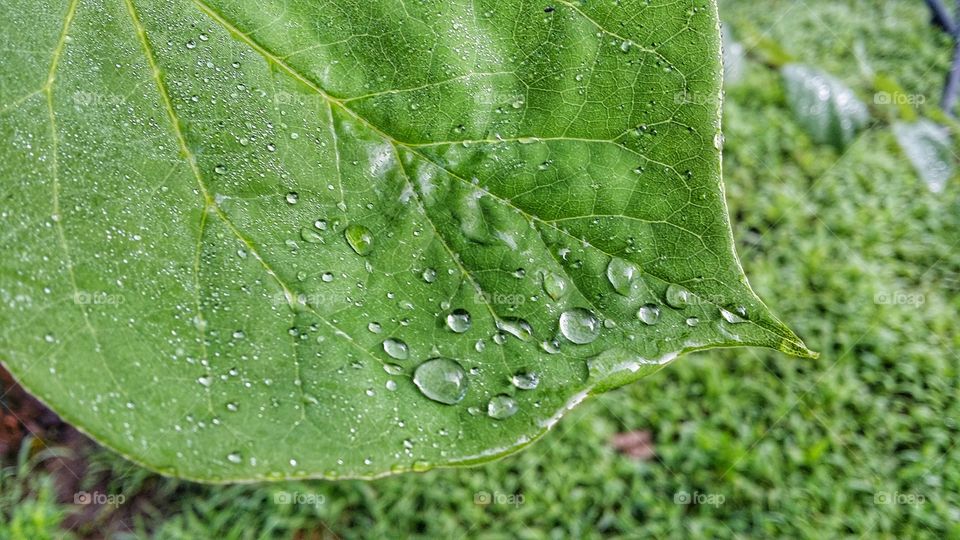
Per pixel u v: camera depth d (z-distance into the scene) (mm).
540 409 154
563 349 156
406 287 159
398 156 161
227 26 162
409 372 156
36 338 151
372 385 155
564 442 458
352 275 159
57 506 430
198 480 150
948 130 333
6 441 433
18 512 417
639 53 158
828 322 476
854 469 435
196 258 157
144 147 159
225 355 155
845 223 503
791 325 477
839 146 341
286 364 155
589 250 157
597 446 454
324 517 436
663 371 479
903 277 491
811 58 519
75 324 152
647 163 157
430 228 160
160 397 152
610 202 157
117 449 150
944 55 503
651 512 434
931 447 434
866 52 521
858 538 413
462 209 160
